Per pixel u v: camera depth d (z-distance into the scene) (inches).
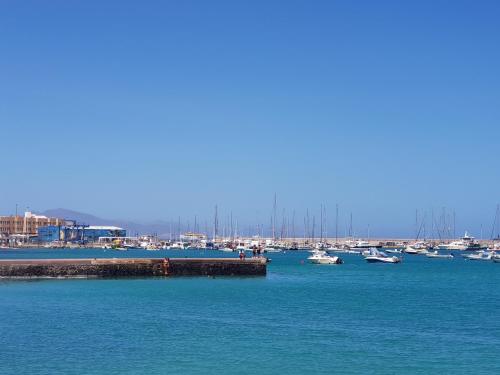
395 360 1534.2
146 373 1373.0
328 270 5073.8
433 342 1758.1
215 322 2046.0
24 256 7859.3
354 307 2503.7
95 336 1771.7
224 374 1376.7
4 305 2377.0
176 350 1600.6
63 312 2215.8
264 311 2321.6
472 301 2807.6
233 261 3821.4
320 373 1403.8
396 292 3221.0
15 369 1392.7
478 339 1807.3
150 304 2464.3
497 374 1413.6
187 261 3693.4
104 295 2738.7
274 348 1642.5
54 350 1583.4
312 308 2439.7
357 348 1662.2
